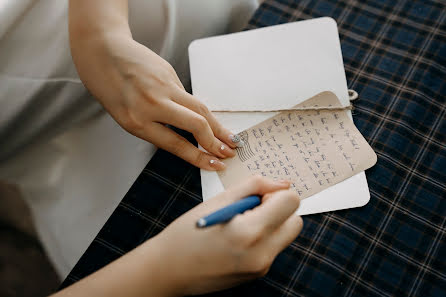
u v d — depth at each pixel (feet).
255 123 1.87
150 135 1.75
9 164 2.69
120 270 1.42
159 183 1.79
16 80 2.30
